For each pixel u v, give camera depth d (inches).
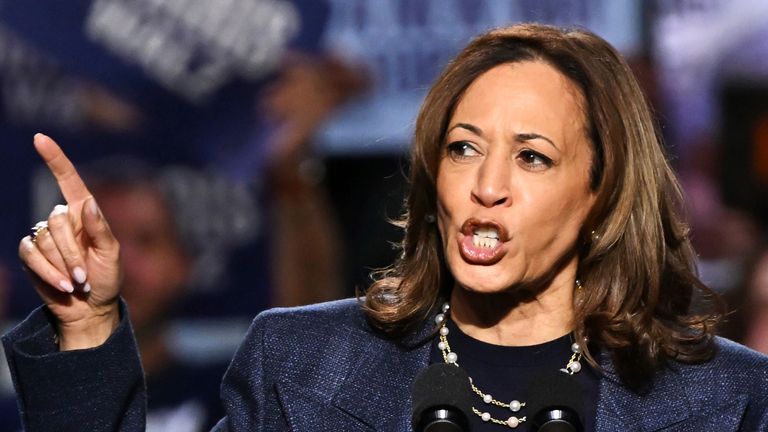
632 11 633.0
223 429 334.0
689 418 316.5
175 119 614.5
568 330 324.2
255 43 618.8
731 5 645.9
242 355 334.0
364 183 633.6
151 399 608.1
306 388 323.9
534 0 621.6
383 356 328.5
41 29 604.7
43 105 606.9
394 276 342.3
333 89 627.2
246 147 621.0
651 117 324.5
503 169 301.9
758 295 642.2
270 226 624.4
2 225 605.3
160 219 612.4
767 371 325.1
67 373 309.7
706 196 653.9
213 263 618.8
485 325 323.9
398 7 623.8
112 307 315.9
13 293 605.3
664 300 331.6
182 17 612.4
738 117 652.7
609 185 315.3
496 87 307.0
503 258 303.3
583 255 323.9
